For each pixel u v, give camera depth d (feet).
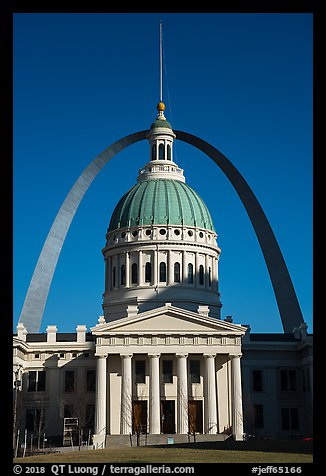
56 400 350.64
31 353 359.25
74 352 358.43
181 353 327.06
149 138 466.70
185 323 331.77
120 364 335.26
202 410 332.60
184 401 321.52
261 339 369.50
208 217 435.94
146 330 328.49
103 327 328.29
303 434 350.23
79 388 352.49
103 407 318.86
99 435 307.58
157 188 433.48
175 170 456.45
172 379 336.90
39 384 354.74
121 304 405.80
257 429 354.33
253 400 358.64
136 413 330.75
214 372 327.88
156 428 317.42
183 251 412.77
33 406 350.64
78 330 364.17
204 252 418.72
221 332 329.31
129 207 428.97
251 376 361.71
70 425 326.24
